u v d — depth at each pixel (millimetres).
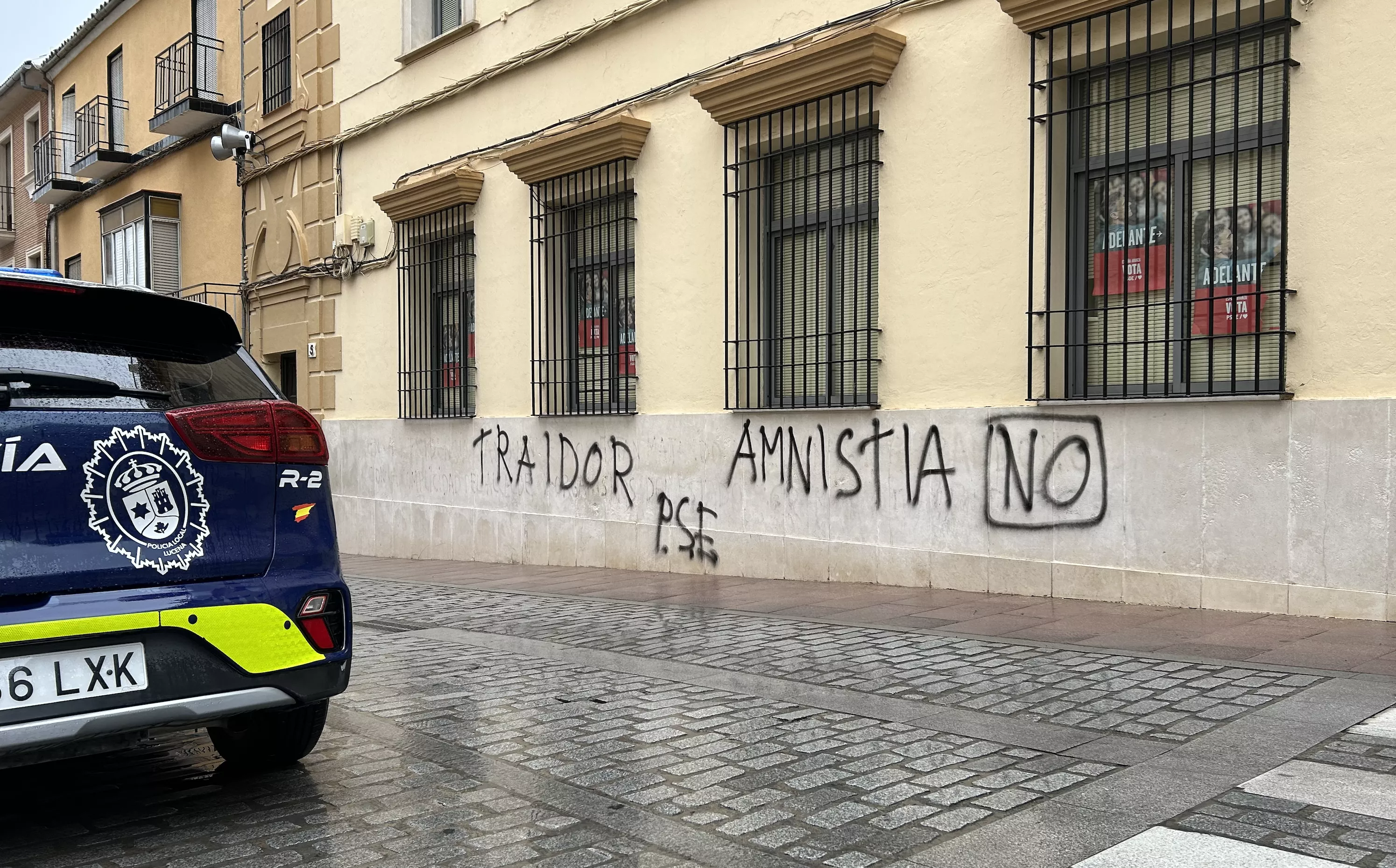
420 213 12914
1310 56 6297
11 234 26391
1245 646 5570
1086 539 7199
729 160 9547
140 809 3742
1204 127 6867
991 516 7699
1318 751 3854
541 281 11562
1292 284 6375
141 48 20062
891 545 8312
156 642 3381
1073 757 3934
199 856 3283
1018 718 4480
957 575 7898
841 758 4055
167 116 17359
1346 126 6160
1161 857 3010
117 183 20797
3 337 3344
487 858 3203
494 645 6695
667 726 4609
